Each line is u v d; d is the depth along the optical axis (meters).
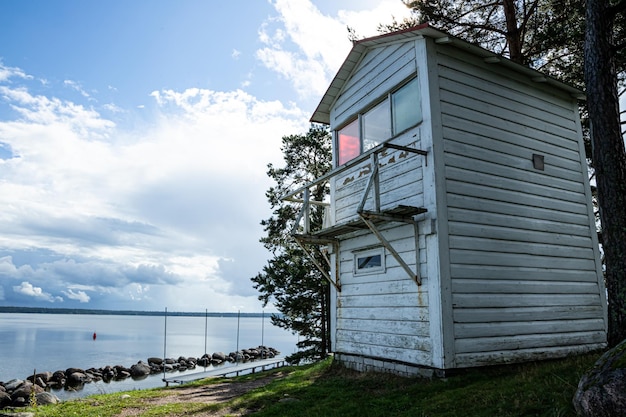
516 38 12.32
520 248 8.27
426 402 5.83
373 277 8.98
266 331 109.56
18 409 8.45
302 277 19.98
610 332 6.02
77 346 53.31
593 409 3.96
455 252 7.45
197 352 49.03
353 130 10.62
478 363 7.20
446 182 7.64
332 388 7.88
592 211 9.75
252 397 8.20
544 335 8.14
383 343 8.43
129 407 8.31
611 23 6.80
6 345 52.09
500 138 8.59
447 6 13.72
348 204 10.17
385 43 9.33
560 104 9.91
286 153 21.50
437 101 7.94
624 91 12.41
